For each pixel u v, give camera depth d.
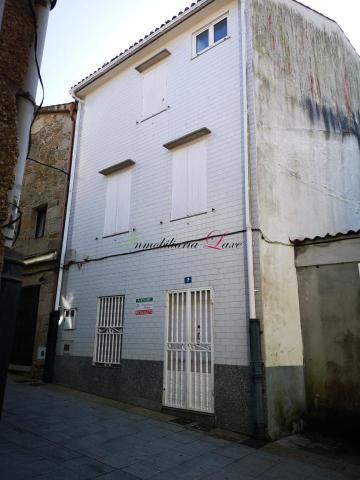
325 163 9.73
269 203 7.51
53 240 11.46
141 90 10.41
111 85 11.45
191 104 8.98
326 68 10.97
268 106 8.26
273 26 9.18
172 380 7.51
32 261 11.71
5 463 4.55
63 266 10.82
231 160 7.82
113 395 8.48
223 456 5.32
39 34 4.44
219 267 7.39
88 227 10.62
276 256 7.28
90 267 10.14
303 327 7.30
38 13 4.48
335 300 7.02
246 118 7.75
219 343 6.97
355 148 11.34
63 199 11.65
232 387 6.58
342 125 10.99
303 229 8.26
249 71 8.02
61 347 10.12
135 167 9.88
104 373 8.84
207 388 6.93
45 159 12.83
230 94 8.23
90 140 11.57
